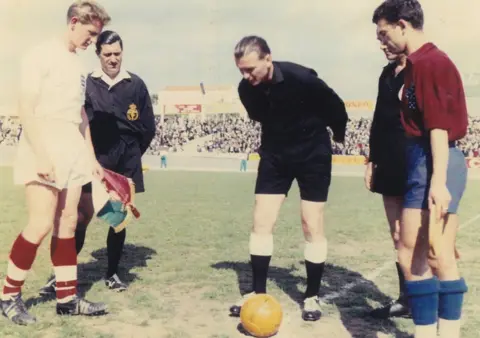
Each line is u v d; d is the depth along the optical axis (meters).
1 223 8.49
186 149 40.78
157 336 3.47
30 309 3.92
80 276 5.00
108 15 3.75
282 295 4.47
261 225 3.95
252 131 40.97
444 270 2.76
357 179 20.95
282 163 3.88
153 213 9.73
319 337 3.49
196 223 8.48
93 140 4.43
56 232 3.81
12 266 3.64
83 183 3.83
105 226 8.01
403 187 3.71
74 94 3.74
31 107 3.46
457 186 2.68
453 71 2.61
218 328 3.64
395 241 3.83
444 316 2.80
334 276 5.16
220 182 18.44
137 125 4.56
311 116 3.84
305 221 3.92
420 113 2.67
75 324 3.62
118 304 4.14
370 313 3.95
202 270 5.28
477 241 7.05
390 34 2.77
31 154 3.57
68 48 3.74
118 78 4.45
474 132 29.89
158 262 5.66
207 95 41.91
